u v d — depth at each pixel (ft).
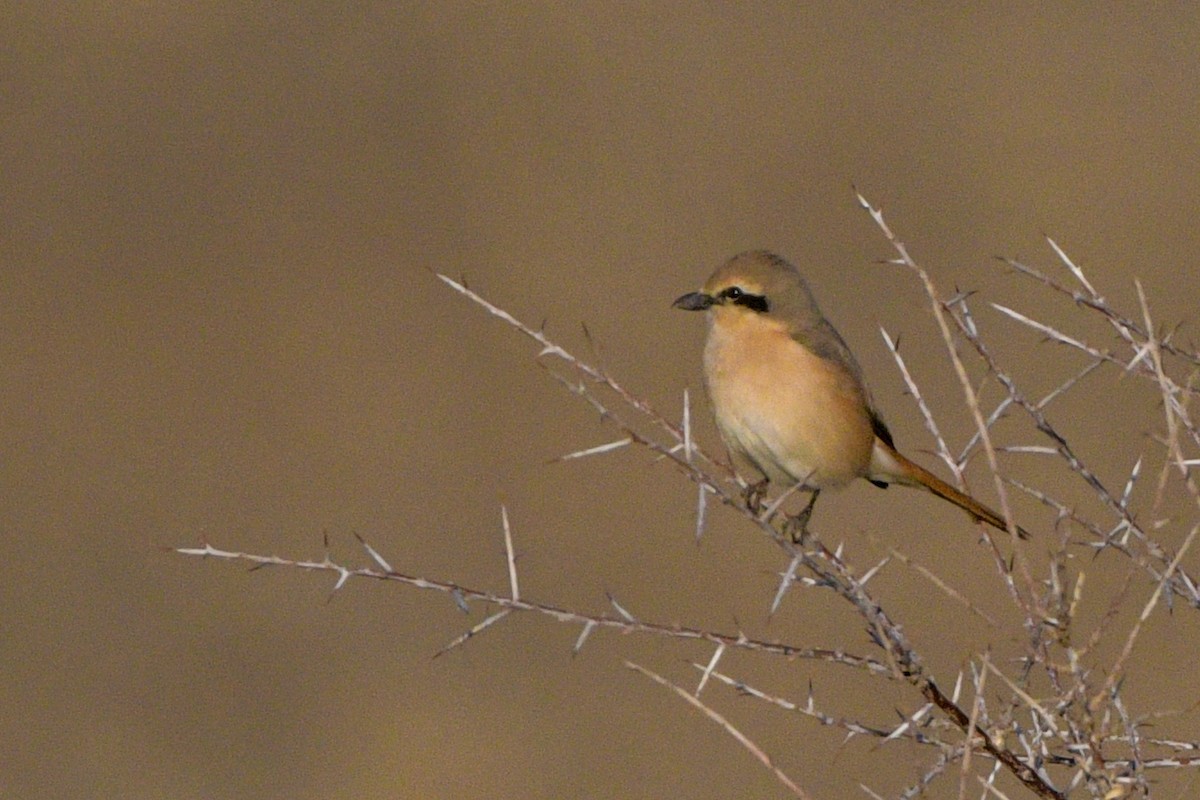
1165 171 62.18
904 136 65.16
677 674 41.86
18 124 66.74
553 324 56.95
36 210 62.59
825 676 40.60
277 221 61.67
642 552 46.50
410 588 46.55
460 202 62.34
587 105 66.08
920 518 44.21
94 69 69.46
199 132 66.08
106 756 41.86
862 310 57.00
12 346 56.80
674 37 70.38
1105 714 15.79
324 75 68.85
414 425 52.54
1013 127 65.26
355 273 59.62
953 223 60.44
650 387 53.83
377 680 43.52
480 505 49.26
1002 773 29.09
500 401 53.31
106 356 56.29
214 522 49.47
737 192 62.59
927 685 17.12
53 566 48.14
